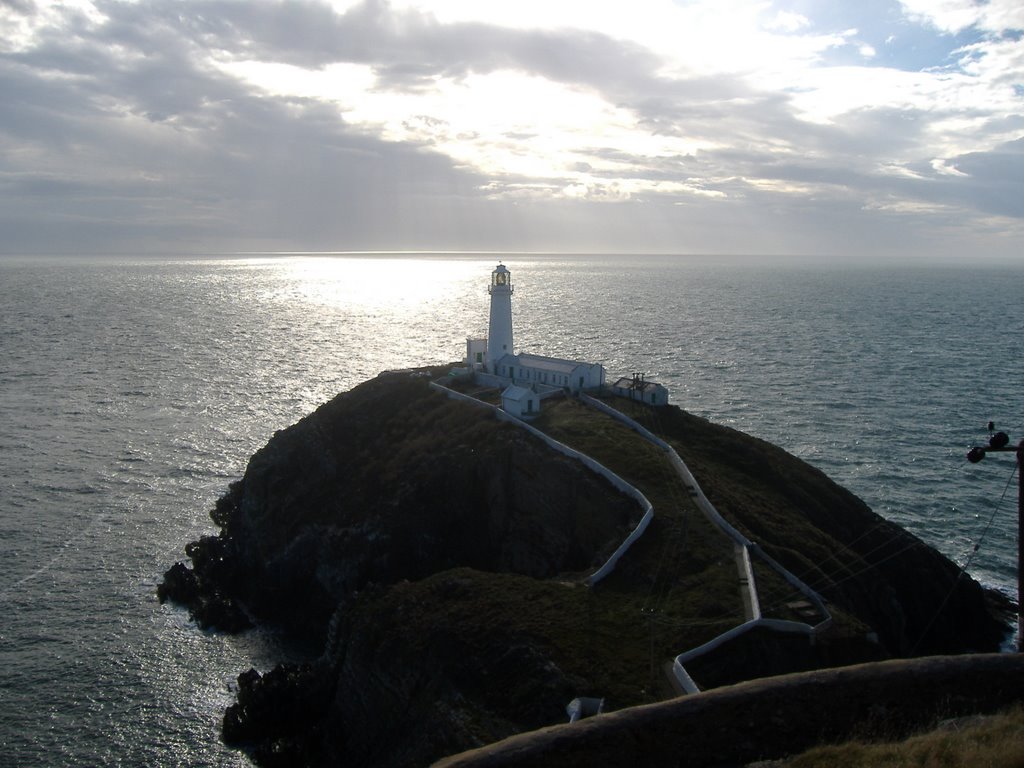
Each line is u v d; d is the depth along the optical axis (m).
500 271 104.56
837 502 76.50
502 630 48.53
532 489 72.06
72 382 148.25
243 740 55.06
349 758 52.22
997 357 174.88
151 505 91.62
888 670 32.25
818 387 142.88
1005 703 30.52
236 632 68.94
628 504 64.19
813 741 29.34
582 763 28.44
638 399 90.31
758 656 46.19
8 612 68.88
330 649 58.75
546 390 92.44
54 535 83.31
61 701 58.19
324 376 154.75
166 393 140.00
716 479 70.62
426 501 75.12
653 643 46.41
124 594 73.31
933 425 118.19
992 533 82.88
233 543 82.31
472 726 43.09
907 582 67.81
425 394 96.12
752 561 55.88
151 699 59.25
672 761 28.70
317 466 84.19
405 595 55.19
